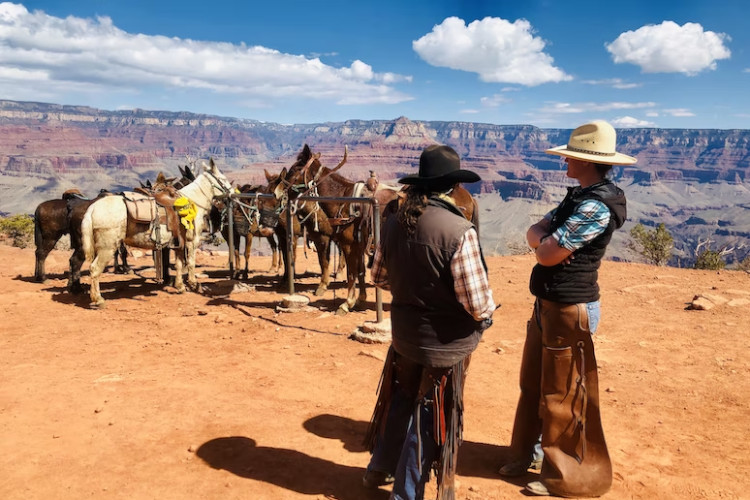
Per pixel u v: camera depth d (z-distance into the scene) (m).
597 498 3.51
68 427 4.45
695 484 3.76
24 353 6.65
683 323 8.25
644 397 5.51
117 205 9.46
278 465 3.87
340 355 6.64
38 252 11.76
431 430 2.97
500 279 11.88
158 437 4.29
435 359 2.91
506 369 6.27
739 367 6.34
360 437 4.39
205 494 3.47
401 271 2.92
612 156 3.21
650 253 18.23
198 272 13.89
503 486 3.69
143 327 8.04
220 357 6.55
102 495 3.44
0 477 3.64
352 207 8.77
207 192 11.23
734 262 18.92
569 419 3.46
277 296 10.64
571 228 3.16
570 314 3.33
